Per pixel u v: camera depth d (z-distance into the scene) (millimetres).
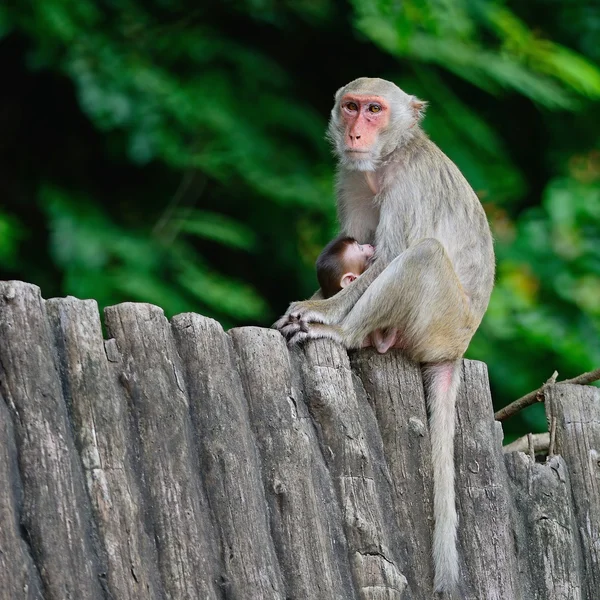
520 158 34656
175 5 29688
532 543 14320
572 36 33250
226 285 28031
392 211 16094
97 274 26719
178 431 11688
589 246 29312
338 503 12703
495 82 31828
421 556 13242
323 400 13000
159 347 11867
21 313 11000
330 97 32719
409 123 16594
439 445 13805
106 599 10781
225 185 30219
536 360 28719
